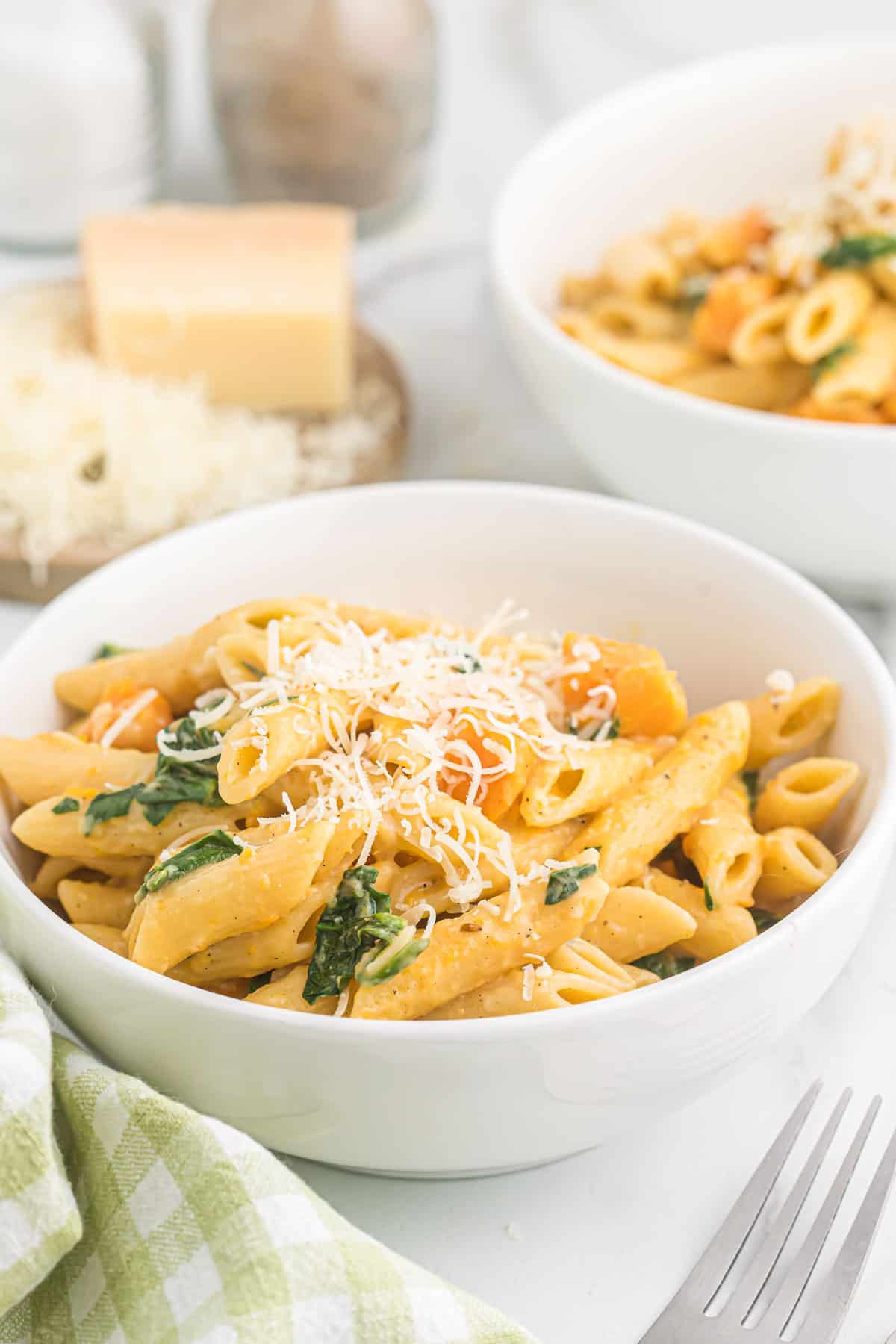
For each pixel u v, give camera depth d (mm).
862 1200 518
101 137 889
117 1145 493
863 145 729
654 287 751
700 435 642
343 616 572
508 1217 521
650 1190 524
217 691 558
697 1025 497
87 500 713
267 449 734
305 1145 511
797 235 709
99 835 537
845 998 565
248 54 869
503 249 708
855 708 561
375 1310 475
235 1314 472
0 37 858
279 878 507
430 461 753
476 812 525
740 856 546
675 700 559
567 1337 500
